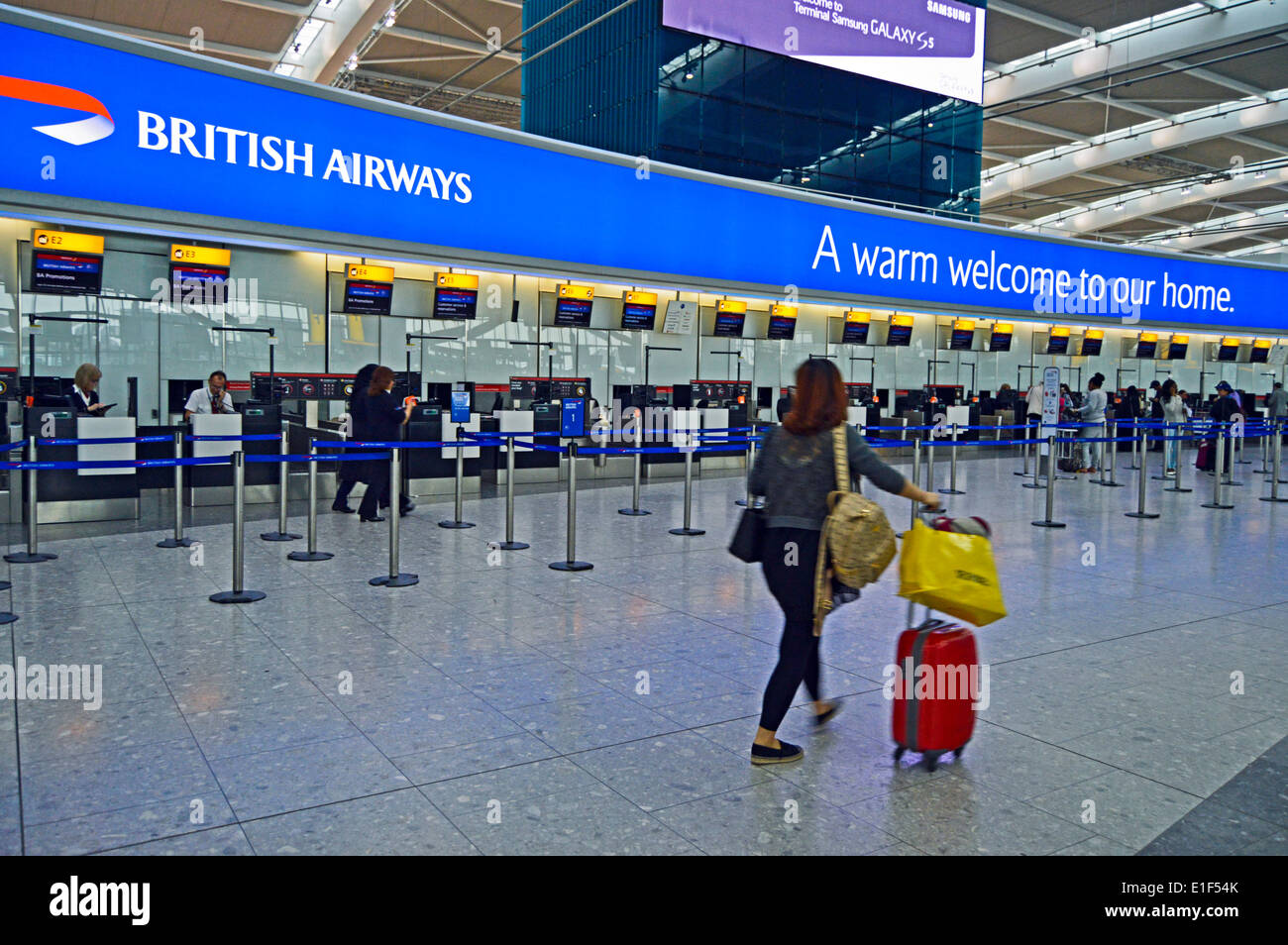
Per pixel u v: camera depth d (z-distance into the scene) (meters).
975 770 3.54
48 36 9.46
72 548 7.57
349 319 15.25
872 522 3.34
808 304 20.28
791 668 3.51
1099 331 25.19
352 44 20.67
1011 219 42.44
